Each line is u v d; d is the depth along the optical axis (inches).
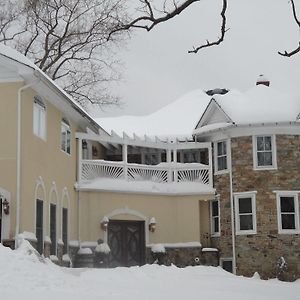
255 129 1085.8
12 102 796.0
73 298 431.8
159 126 1444.4
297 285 703.7
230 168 1099.9
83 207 1050.7
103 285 542.3
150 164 1255.5
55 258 892.0
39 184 855.1
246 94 1162.6
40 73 789.2
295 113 1082.7
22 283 498.9
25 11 1445.6
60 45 1481.3
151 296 467.8
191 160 1225.4
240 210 1085.1
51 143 922.7
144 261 1093.1
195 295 492.7
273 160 1079.0
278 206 1064.2
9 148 786.8
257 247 1057.5
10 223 767.7
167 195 1129.4
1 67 800.3
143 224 1108.5
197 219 1120.2
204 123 1162.0
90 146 1152.8
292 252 1051.3
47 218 887.7
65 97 909.2
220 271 819.4
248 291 568.4
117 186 1079.6
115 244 1080.8
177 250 1109.1
